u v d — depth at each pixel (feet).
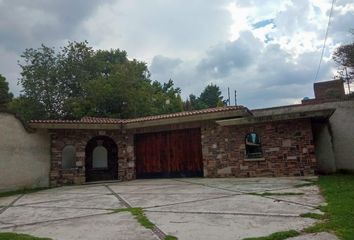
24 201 33.35
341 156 45.57
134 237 16.17
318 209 20.29
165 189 36.24
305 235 15.06
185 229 17.21
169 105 120.98
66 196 35.47
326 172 45.62
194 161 51.21
